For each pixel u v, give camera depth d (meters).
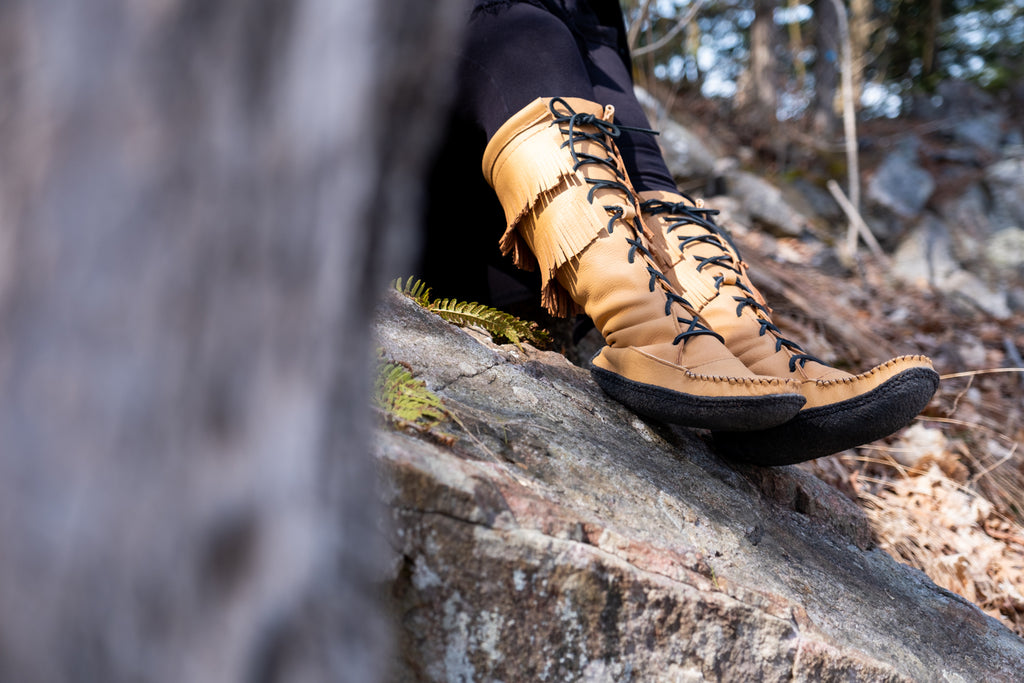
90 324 0.30
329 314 0.33
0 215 0.30
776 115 6.18
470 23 1.34
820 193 5.51
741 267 1.38
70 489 0.30
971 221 5.40
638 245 1.22
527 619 0.78
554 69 1.29
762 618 0.91
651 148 1.48
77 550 0.30
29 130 0.30
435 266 1.61
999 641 1.29
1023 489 2.24
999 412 2.66
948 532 1.91
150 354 0.30
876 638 1.06
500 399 1.13
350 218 0.33
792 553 1.17
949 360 3.46
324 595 0.34
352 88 0.32
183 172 0.30
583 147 1.24
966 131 6.40
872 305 4.23
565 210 1.21
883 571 1.33
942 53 8.44
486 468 0.87
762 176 5.55
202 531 0.31
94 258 0.30
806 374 1.25
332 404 0.34
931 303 4.68
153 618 0.31
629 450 1.17
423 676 0.73
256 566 0.32
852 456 2.16
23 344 0.30
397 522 0.72
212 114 0.30
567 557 0.80
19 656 0.30
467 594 0.75
